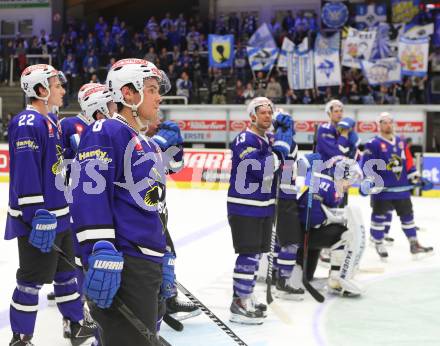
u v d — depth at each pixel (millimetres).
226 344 4891
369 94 21250
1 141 21516
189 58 23047
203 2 29391
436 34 23812
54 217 4121
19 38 26766
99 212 2771
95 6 30828
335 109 7461
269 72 21500
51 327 5262
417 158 16250
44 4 30578
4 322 5410
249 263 5441
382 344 4941
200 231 10617
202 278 7219
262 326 5398
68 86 23703
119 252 2754
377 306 6074
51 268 4402
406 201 8398
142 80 2961
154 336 2908
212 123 19484
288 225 6105
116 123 2918
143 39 26188
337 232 6277
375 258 8555
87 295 2691
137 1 31562
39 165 4297
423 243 9742
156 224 3016
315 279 7020
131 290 2871
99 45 26703
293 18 25828
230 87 23328
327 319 5625
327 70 20531
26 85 4449
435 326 5438
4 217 12305
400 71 20469
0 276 7254
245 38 25641
